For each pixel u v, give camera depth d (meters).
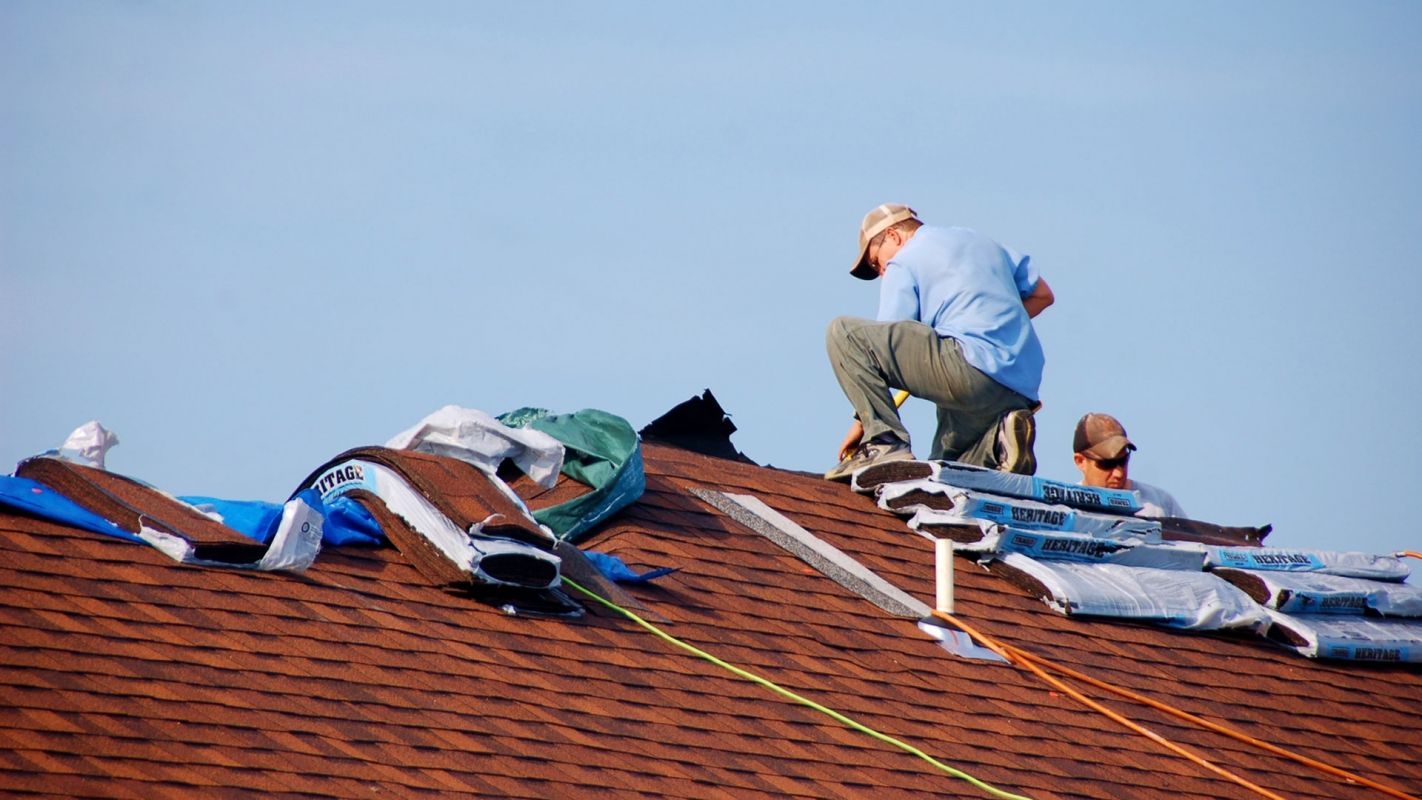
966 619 35.59
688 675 29.78
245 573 28.11
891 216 41.81
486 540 29.81
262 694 24.97
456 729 25.75
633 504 35.91
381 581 29.48
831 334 40.34
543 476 34.69
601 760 26.20
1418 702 40.16
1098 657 36.19
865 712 30.52
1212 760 33.38
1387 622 42.38
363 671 26.47
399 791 23.75
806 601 34.22
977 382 39.25
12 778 21.42
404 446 33.47
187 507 29.31
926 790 28.47
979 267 40.12
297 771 23.47
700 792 26.16
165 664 24.88
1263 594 40.56
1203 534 47.44
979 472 39.03
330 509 30.75
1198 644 38.97
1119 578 39.25
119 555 27.33
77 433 30.89
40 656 24.03
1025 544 38.66
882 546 38.16
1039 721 32.50
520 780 25.00
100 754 22.45
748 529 36.81
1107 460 43.41
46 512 27.86
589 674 28.69
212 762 23.06
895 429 40.25
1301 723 36.75
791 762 28.00
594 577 31.70
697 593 33.00
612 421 36.12
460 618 29.06
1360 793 34.34
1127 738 33.12
